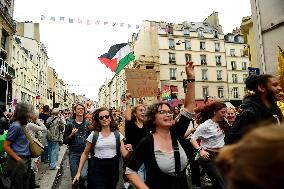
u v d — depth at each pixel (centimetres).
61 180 911
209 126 515
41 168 1007
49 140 996
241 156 77
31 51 5134
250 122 354
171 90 2920
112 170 479
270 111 368
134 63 5141
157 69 4875
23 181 482
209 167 496
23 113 498
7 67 2678
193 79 327
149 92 863
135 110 586
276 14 1058
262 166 72
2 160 542
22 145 494
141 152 299
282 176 70
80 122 677
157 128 311
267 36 1103
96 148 482
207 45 5250
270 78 368
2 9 2708
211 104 525
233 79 5478
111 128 500
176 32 5069
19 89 3956
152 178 296
